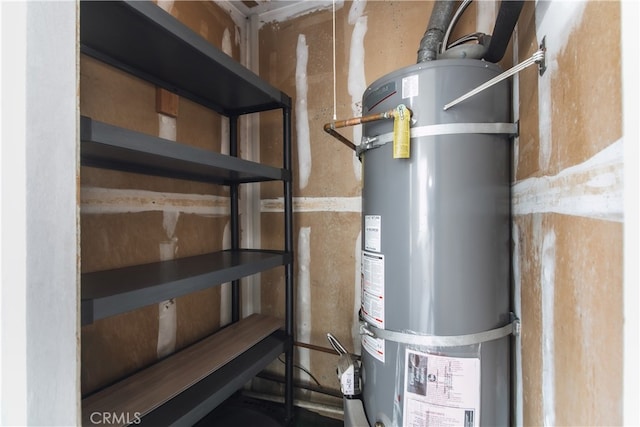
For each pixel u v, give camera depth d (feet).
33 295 1.45
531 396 2.46
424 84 2.68
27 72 1.44
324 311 5.13
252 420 4.53
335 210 5.06
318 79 5.16
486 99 2.68
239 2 5.26
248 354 4.18
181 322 4.38
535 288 2.38
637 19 1.17
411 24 4.54
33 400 1.44
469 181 2.64
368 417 3.14
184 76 3.87
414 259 2.72
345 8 4.96
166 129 4.17
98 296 2.19
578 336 1.70
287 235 4.68
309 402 5.06
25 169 1.43
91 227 3.26
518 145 2.76
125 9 2.48
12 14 1.40
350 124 2.99
